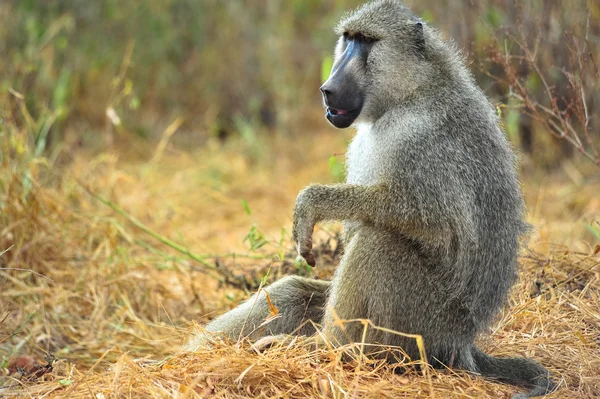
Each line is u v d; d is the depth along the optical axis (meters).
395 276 7.66
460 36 15.23
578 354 8.20
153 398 6.84
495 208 7.86
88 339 10.05
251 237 10.32
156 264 11.62
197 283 11.67
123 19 20.47
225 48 21.41
